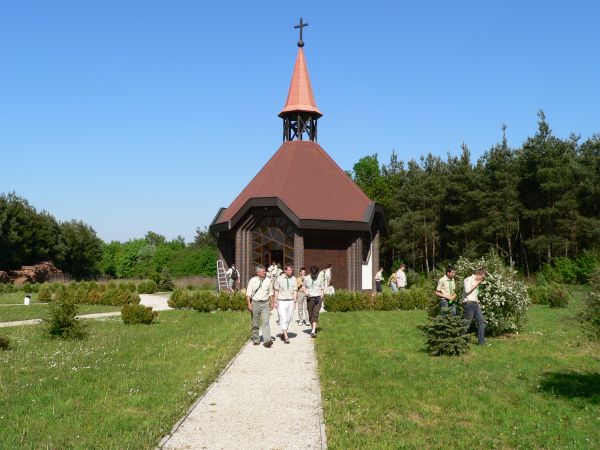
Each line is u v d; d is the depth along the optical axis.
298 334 14.75
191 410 7.66
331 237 27.34
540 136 43.06
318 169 29.36
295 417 7.39
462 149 48.97
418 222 51.78
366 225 27.03
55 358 11.07
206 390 8.74
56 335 14.00
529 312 20.59
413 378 9.61
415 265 55.22
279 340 13.72
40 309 23.56
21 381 9.01
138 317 16.94
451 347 11.55
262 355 11.70
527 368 10.42
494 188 45.72
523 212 43.38
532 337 14.41
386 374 9.91
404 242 52.34
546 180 42.09
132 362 10.66
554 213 42.03
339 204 27.64
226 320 17.64
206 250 52.84
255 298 12.95
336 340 13.62
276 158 30.36
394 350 12.35
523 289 14.75
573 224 42.31
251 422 7.17
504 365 10.72
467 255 44.56
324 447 6.30
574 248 42.78
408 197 53.53
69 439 6.32
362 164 65.88
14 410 7.38
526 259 46.41
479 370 10.26
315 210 26.69
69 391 8.40
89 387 8.63
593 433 6.91
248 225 27.75
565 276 35.75
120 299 24.88
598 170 44.66
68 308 14.09
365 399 8.30
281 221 27.33
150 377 9.36
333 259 27.48
